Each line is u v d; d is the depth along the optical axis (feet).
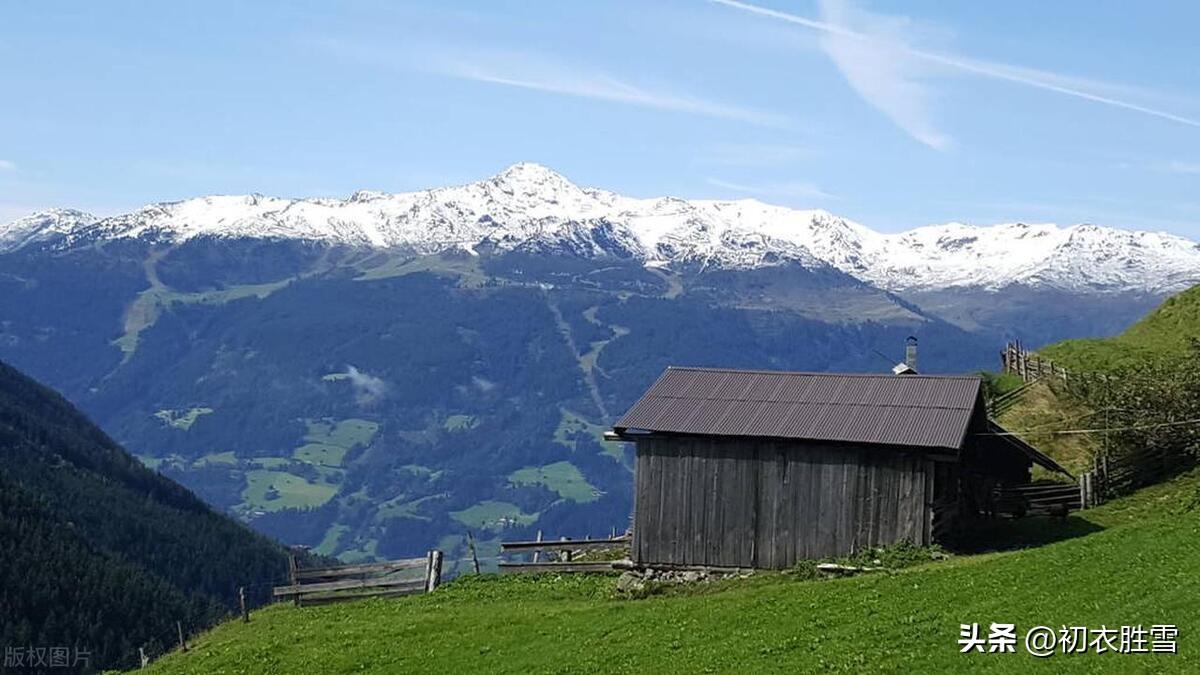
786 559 160.56
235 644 153.79
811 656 107.86
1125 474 197.57
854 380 173.58
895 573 137.90
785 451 162.40
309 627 155.94
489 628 139.33
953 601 118.32
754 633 118.73
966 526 173.99
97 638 485.15
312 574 178.70
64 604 500.33
